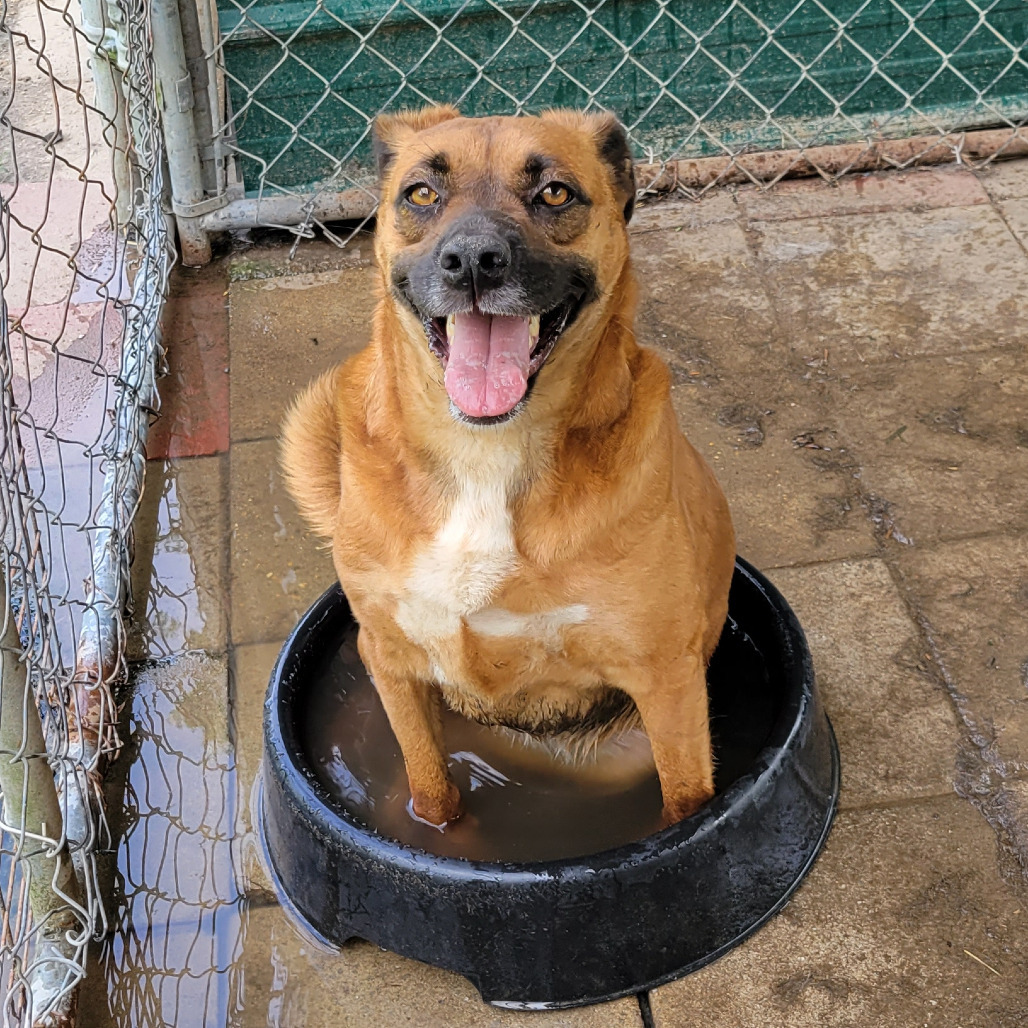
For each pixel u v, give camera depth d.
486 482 0.80
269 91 1.62
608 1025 0.82
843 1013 0.81
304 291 1.58
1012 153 1.72
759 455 1.29
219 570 1.19
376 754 1.02
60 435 1.34
